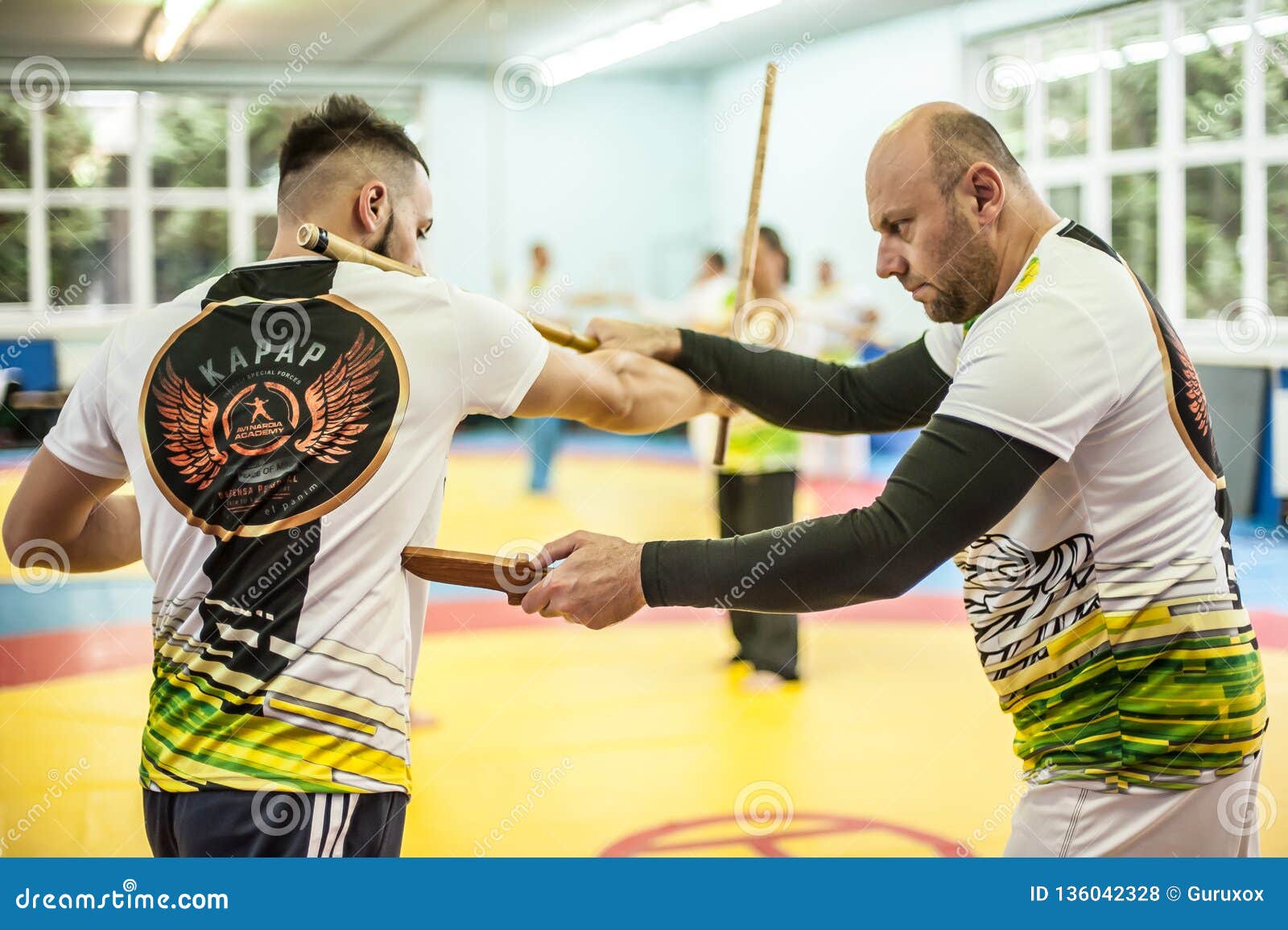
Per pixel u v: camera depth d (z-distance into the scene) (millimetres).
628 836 2510
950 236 1429
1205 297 7684
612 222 12570
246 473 1250
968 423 1291
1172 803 1366
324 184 1395
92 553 1490
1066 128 8641
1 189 11016
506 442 10852
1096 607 1389
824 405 1832
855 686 3686
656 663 3969
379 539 1263
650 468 9133
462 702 3555
